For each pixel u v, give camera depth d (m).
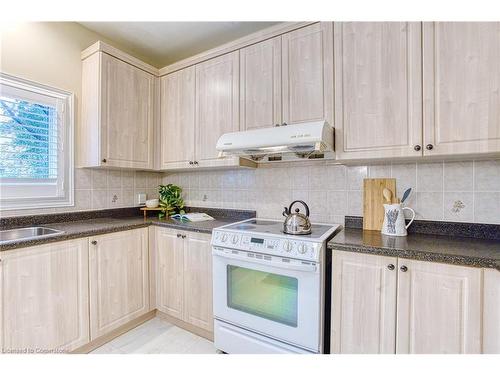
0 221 1.82
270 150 1.80
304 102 1.77
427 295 1.22
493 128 1.26
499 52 1.24
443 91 1.36
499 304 1.09
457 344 1.17
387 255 1.30
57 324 1.64
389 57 1.50
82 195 2.30
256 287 1.65
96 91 2.14
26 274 1.51
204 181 2.67
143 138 2.44
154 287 2.30
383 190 1.80
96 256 1.86
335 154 1.68
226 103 2.13
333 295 1.44
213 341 1.96
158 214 2.77
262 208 2.33
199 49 2.63
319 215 2.06
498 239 1.50
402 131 1.46
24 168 1.97
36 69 2.01
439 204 1.66
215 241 1.78
